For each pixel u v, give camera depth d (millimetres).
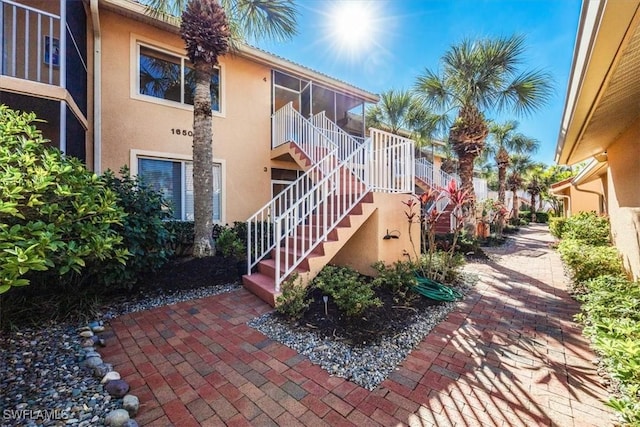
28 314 3174
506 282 5410
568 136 4164
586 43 2088
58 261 2492
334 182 5473
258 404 2137
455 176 14570
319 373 2514
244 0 5859
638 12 1663
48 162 2496
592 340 2623
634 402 1786
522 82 8008
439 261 5551
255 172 8500
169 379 2412
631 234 4469
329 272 4184
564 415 2023
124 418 1896
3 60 4301
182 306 3965
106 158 6270
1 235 1829
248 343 3002
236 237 6547
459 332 3324
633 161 4281
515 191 21297
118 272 3834
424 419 2000
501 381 2418
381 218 4902
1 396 2090
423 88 9008
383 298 4074
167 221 6047
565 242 6523
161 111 6973
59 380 2311
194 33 5324
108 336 3141
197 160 5598
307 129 7422
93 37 6129
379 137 5102
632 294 3076
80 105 5496
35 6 5383
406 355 2830
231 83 8055
